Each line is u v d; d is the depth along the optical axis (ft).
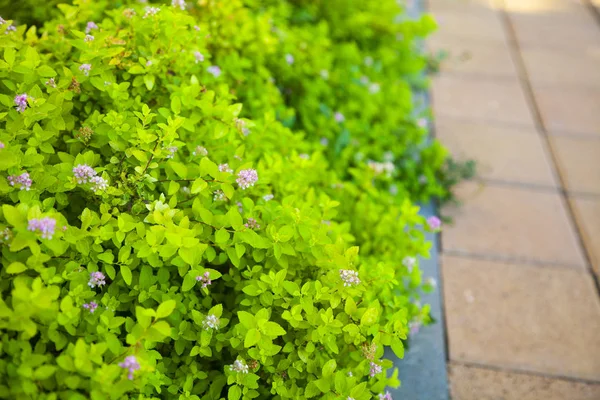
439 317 5.68
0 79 4.78
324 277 4.64
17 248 4.10
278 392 4.48
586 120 7.99
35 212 4.16
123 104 4.83
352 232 5.61
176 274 4.71
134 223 4.46
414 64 8.02
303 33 6.97
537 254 6.27
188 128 4.80
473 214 6.57
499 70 8.80
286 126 6.28
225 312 4.73
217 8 5.87
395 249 5.52
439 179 6.78
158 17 5.04
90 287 4.44
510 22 10.16
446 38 9.43
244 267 4.82
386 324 4.65
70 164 4.53
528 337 5.63
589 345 5.62
